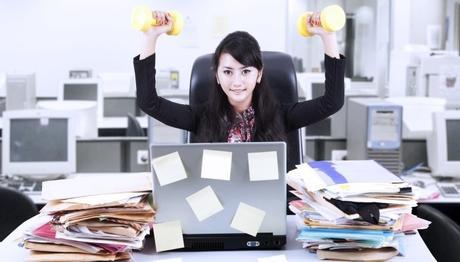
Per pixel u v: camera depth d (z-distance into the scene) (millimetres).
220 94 1751
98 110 4855
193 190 1371
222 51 1589
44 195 1352
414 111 3295
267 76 2021
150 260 1354
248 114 1770
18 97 5004
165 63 7059
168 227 1381
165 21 1544
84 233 1292
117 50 7004
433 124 3078
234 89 1596
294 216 1629
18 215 2219
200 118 1808
